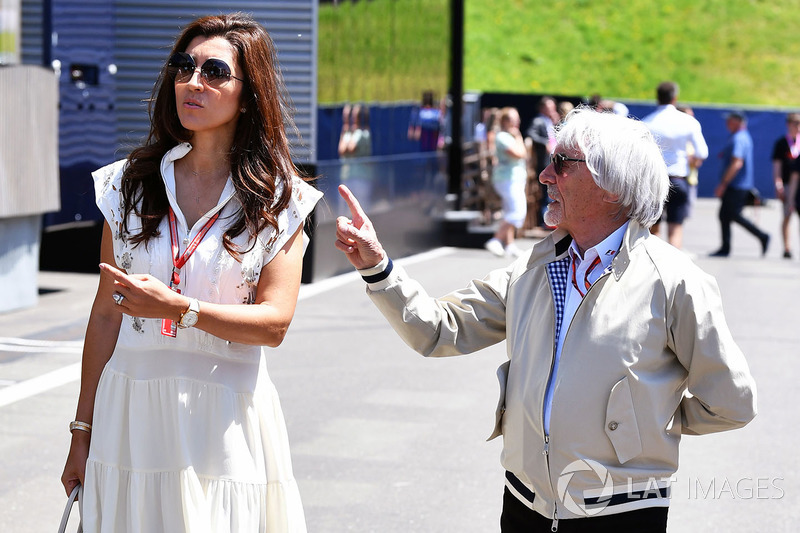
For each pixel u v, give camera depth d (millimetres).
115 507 4672
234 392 4660
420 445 9703
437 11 25031
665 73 53500
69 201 19094
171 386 4605
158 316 4340
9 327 14133
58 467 8852
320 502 8250
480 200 27203
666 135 20594
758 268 22797
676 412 4812
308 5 17828
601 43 54750
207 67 4605
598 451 4574
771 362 13336
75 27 18547
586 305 4605
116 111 18688
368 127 20469
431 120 24656
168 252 4688
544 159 28391
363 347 13609
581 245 4746
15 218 15141
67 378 11586
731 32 56062
